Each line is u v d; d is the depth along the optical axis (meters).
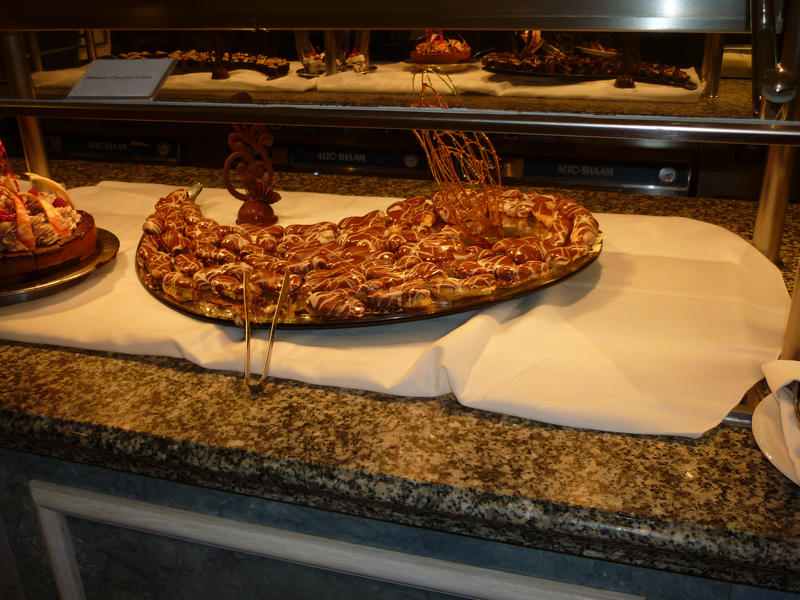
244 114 0.63
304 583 0.73
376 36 1.20
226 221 1.07
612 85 1.01
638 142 1.77
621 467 0.60
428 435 0.64
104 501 0.74
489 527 0.60
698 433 0.62
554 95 1.03
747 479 0.58
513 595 0.64
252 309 0.77
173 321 0.79
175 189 1.23
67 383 0.72
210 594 0.78
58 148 2.13
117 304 0.83
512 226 0.97
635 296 0.82
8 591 0.87
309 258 0.85
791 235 1.02
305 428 0.65
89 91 0.70
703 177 1.76
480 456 0.61
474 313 0.79
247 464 0.61
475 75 1.12
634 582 0.63
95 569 0.81
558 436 0.63
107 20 0.78
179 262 0.86
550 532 0.56
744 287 0.83
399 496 0.58
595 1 0.65
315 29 0.71
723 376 0.68
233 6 0.72
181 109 0.65
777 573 0.54
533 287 0.79
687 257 0.92
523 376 0.68
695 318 0.77
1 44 0.89
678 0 0.64
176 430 0.65
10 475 0.79
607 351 0.72
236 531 0.70
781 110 0.68
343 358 0.72
